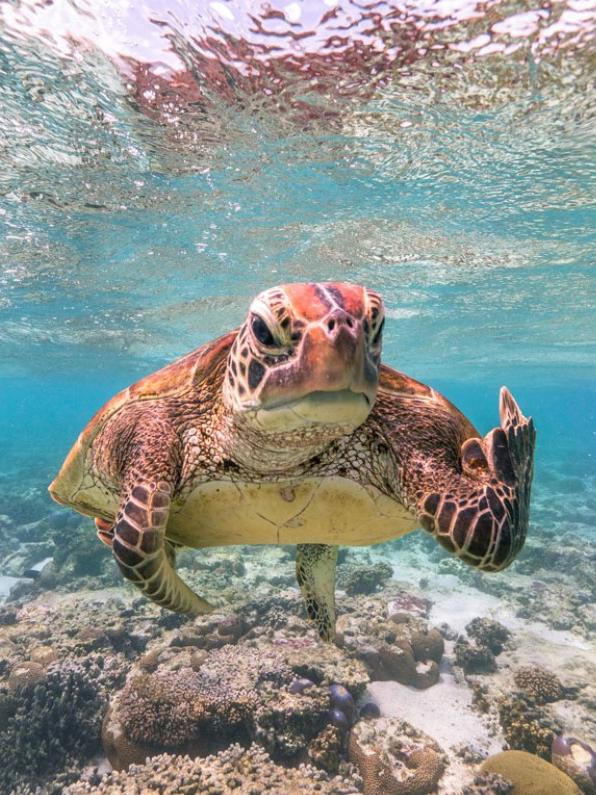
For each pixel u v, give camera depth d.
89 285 2.74
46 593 2.12
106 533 0.70
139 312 3.37
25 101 1.20
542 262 2.42
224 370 0.52
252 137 1.37
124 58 1.06
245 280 2.68
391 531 0.59
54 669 1.19
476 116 1.28
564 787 0.99
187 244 2.16
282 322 0.38
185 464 0.50
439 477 0.46
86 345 4.74
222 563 2.28
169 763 0.96
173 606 0.50
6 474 5.17
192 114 1.26
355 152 1.45
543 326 3.91
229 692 1.08
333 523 0.53
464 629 1.87
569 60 1.06
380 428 0.51
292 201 1.76
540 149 1.43
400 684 1.37
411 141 1.39
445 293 2.99
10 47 1.03
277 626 1.51
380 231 2.04
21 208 1.79
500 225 1.98
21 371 7.16
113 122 1.30
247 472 0.49
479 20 0.96
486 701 1.30
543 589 2.24
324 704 1.10
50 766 1.06
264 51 1.05
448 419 0.54
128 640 1.44
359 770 1.03
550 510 3.90
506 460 0.47
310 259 2.38
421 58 1.07
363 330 0.38
